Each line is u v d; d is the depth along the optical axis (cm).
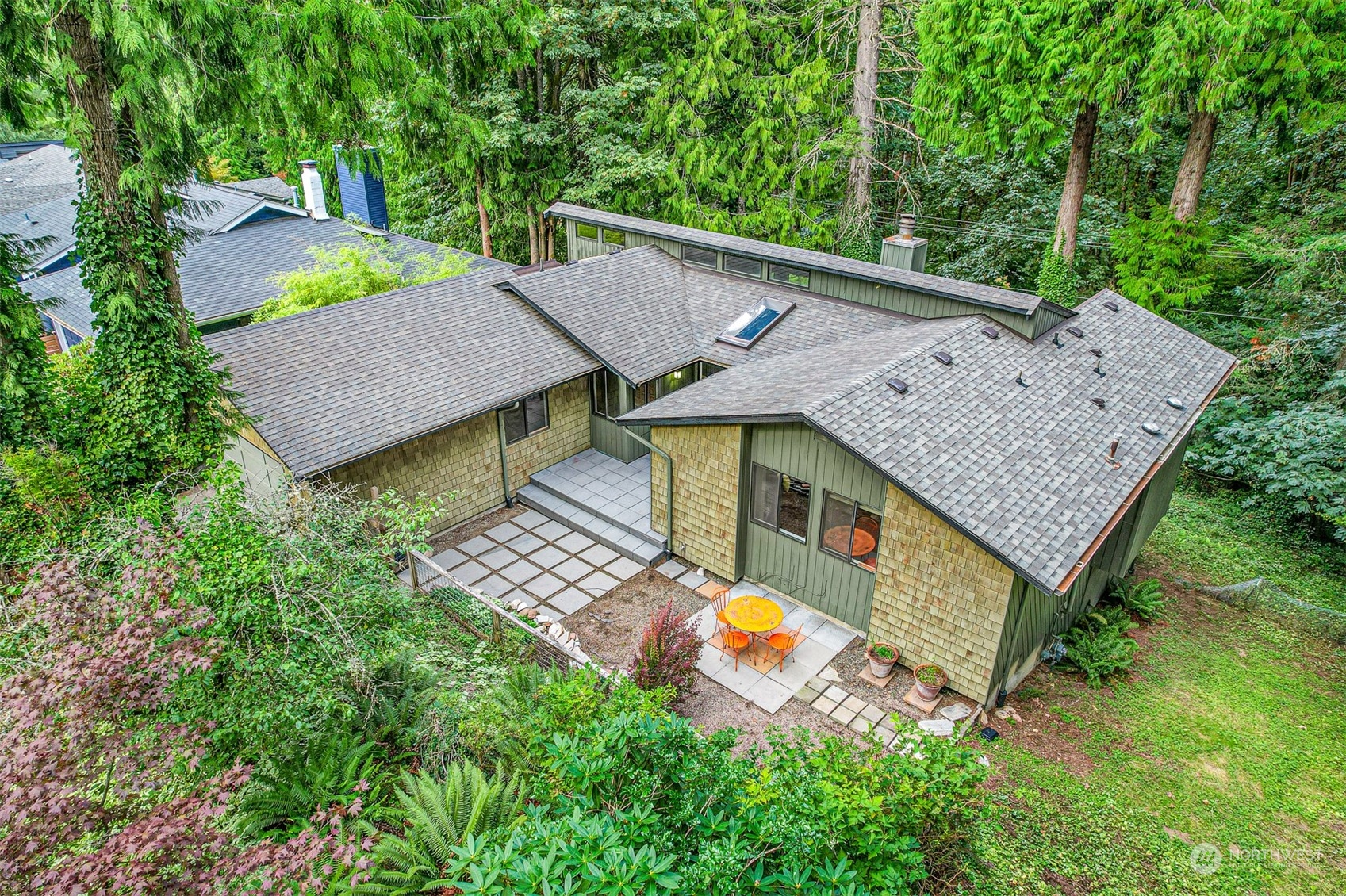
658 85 2361
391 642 802
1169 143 2364
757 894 469
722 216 2509
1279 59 1541
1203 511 1594
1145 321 1477
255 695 656
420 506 942
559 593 1223
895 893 498
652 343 1506
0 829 456
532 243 2617
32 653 598
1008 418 1088
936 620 991
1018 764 914
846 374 1125
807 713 987
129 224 1162
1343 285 1634
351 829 659
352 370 1317
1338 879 785
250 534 714
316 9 1093
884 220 2953
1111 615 1185
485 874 456
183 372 1217
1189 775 913
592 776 536
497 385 1365
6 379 1191
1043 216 2402
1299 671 1114
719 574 1255
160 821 467
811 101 2372
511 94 2238
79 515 1094
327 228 2617
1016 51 1784
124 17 948
